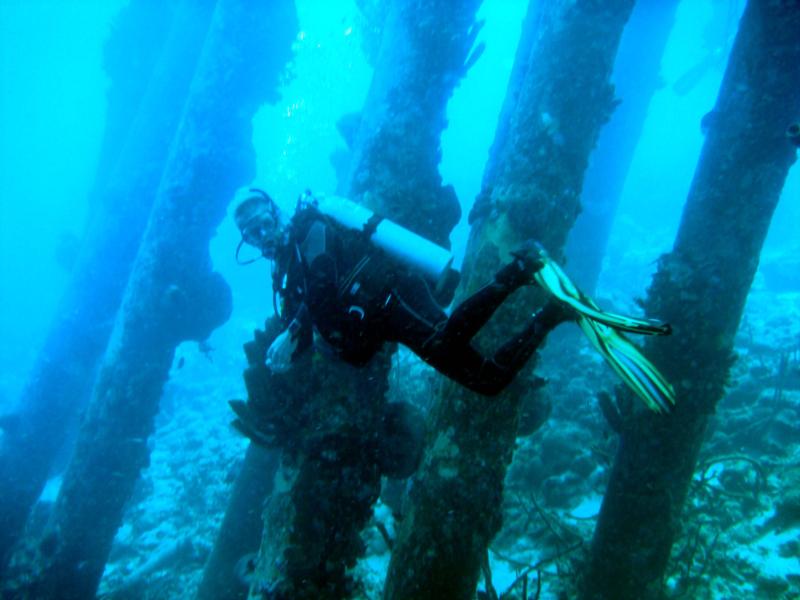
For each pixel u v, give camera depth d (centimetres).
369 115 566
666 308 477
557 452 720
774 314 1111
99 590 821
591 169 1091
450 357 205
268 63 743
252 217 260
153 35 1082
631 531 459
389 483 661
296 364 428
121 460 673
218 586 594
